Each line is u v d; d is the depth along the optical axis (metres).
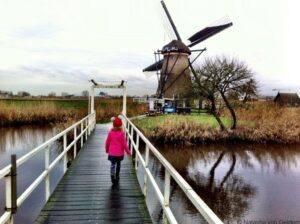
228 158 21.02
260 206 12.38
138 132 7.71
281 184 15.41
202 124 26.17
